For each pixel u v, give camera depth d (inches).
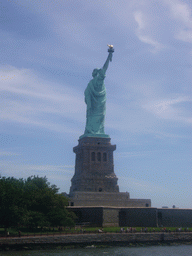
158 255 3523.6
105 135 6747.1
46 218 4256.9
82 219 5098.4
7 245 3464.6
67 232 4094.5
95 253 3484.3
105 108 6953.7
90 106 6860.2
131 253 3575.3
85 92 6973.4
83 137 6722.4
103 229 4478.3
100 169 6481.3
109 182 6417.3
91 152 6540.4
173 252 3700.8
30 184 5027.1
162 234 4308.6
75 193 5821.9
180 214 5354.3
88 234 3946.9
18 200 4010.8
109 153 6648.6
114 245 4008.4
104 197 5954.7
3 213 3799.2
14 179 5012.3
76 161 6855.3
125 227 4862.2
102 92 6894.7
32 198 4638.3
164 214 5275.6
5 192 3946.9
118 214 5098.4
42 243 3639.3
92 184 6309.1
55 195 4751.5
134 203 6023.6
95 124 6811.0
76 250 3617.1
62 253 3405.5
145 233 4247.0
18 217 3850.9
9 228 4461.1
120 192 6146.7
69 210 5152.6
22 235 3663.9
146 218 5019.7
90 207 5039.4
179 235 4402.1
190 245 4175.7
